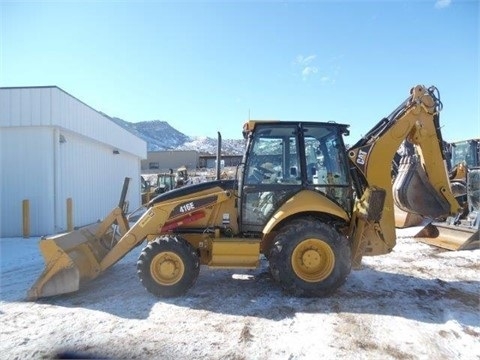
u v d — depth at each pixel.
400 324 4.27
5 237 11.60
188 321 4.44
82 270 5.43
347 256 5.12
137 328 4.27
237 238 5.51
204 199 5.70
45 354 3.68
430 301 5.01
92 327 4.31
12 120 11.73
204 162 57.69
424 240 8.76
